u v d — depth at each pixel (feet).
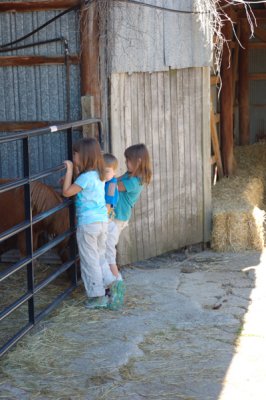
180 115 22.66
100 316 17.38
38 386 14.12
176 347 15.72
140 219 21.75
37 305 18.21
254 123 38.17
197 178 23.44
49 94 20.76
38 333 16.34
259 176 30.96
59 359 15.17
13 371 14.66
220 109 30.22
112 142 20.54
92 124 20.03
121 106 20.66
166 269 21.47
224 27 29.27
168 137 22.33
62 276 20.16
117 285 17.83
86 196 17.42
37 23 20.48
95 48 19.97
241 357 15.25
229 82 29.89
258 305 18.17
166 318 17.31
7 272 14.92
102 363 15.02
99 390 13.97
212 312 17.70
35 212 18.72
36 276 20.31
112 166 18.10
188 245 23.54
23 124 20.86
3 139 14.40
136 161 18.44
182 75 22.54
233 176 30.25
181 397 13.73
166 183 22.45
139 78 21.12
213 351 15.55
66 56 20.25
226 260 22.45
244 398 13.66
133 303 18.22
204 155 23.45
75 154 17.39
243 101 36.60
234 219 23.31
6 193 18.97
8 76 20.95
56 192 19.21
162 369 14.76
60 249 19.27
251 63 37.50
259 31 36.27
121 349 15.61
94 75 20.04
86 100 19.92
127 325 16.85
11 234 15.03
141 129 21.38
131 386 14.14
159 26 21.29
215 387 14.07
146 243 22.03
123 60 20.31
